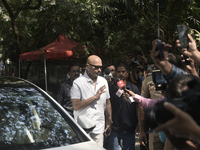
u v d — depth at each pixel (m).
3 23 10.83
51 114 2.29
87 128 2.29
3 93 2.43
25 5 9.14
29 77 11.08
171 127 0.69
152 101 2.59
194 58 1.44
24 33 9.48
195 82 0.93
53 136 2.05
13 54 11.99
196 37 6.97
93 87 3.29
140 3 7.89
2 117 2.15
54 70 9.73
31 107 2.31
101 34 7.78
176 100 0.73
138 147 5.01
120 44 7.88
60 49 8.07
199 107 0.69
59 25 7.47
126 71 3.73
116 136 3.62
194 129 0.66
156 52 1.15
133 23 7.96
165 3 7.89
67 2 6.57
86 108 3.22
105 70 4.08
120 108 3.56
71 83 4.11
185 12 7.96
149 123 0.76
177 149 0.94
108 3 7.19
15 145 1.92
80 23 7.61
